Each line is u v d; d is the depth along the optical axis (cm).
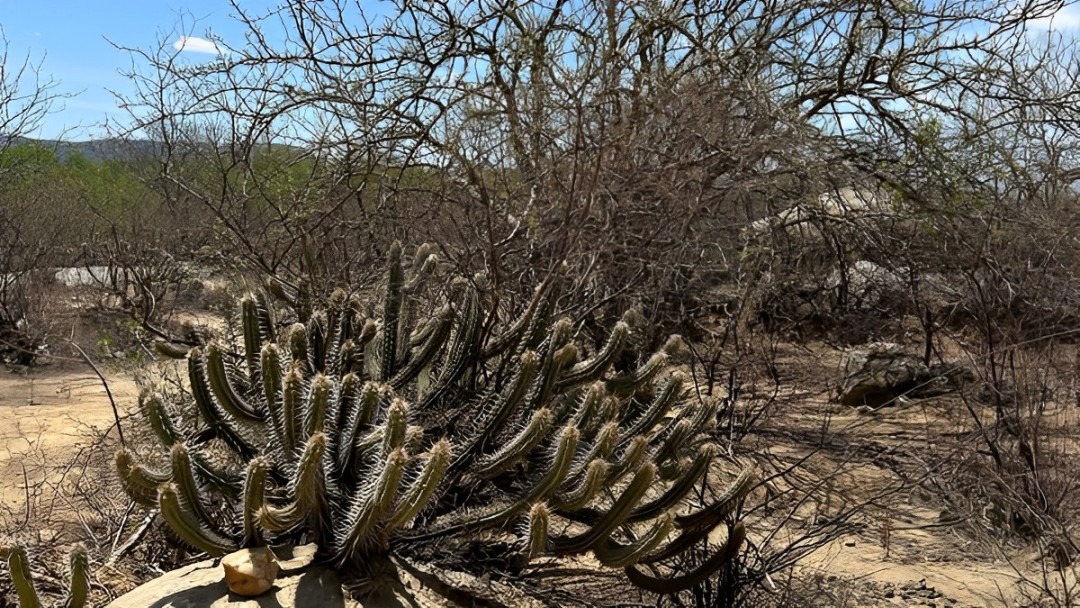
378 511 323
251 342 425
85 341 1053
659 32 766
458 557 383
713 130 667
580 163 574
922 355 827
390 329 447
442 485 396
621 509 365
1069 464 507
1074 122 748
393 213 657
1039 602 426
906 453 607
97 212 1079
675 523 405
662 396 424
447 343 480
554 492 365
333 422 374
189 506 347
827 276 949
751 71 757
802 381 803
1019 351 566
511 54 652
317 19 675
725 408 645
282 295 554
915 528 531
